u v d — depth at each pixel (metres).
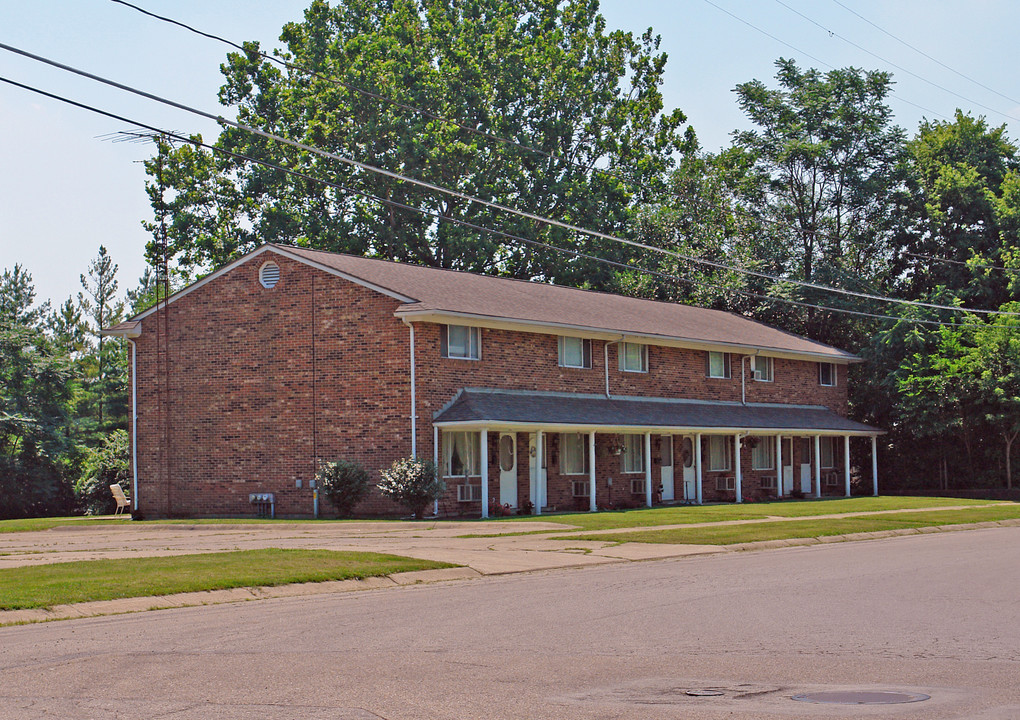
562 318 34.19
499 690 8.42
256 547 20.58
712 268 58.19
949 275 53.50
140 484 34.09
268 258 32.56
